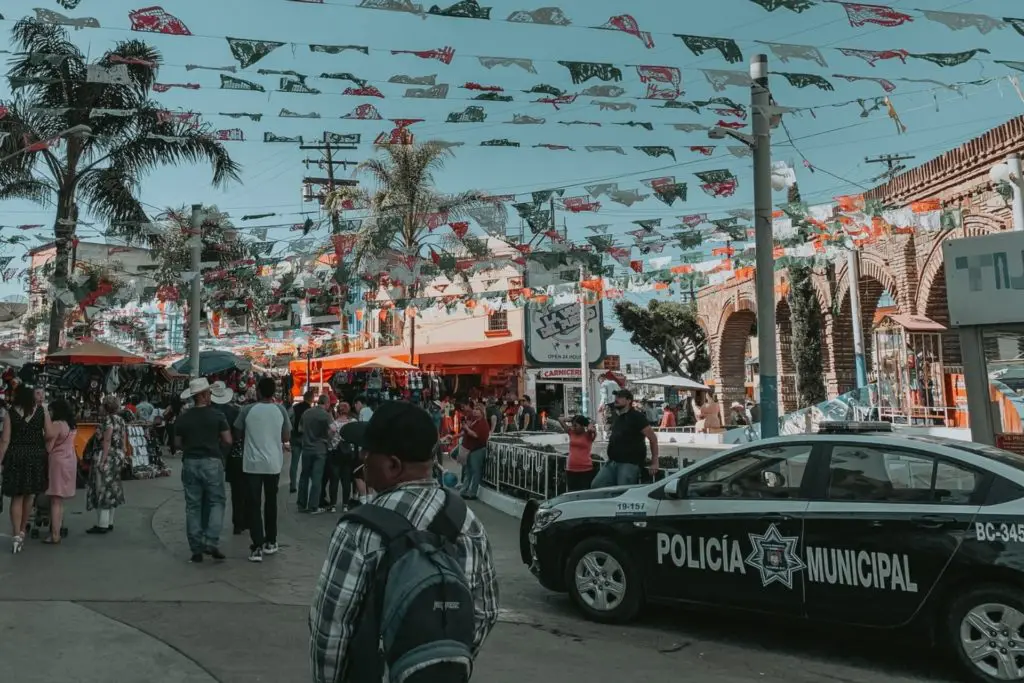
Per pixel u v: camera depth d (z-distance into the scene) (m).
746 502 6.09
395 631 1.85
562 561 6.91
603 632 6.30
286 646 5.49
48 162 16.91
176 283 17.31
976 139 15.64
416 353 27.41
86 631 5.66
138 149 16.86
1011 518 5.09
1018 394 9.43
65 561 7.86
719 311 33.31
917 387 17.67
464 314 31.11
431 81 7.07
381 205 22.23
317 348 31.61
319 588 1.99
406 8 5.99
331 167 35.41
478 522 2.28
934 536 5.28
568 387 29.62
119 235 16.36
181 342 30.81
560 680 5.13
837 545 5.62
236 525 9.64
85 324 24.70
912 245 19.03
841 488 5.79
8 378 20.89
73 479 8.81
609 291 15.20
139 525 10.02
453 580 1.92
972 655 5.09
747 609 5.95
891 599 5.38
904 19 6.35
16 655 5.10
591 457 11.38
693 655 5.77
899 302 19.53
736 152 9.50
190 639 5.58
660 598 6.34
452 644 1.83
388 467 2.16
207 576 7.46
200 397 8.20
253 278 16.28
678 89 7.45
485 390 29.20
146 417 18.77
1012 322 9.34
